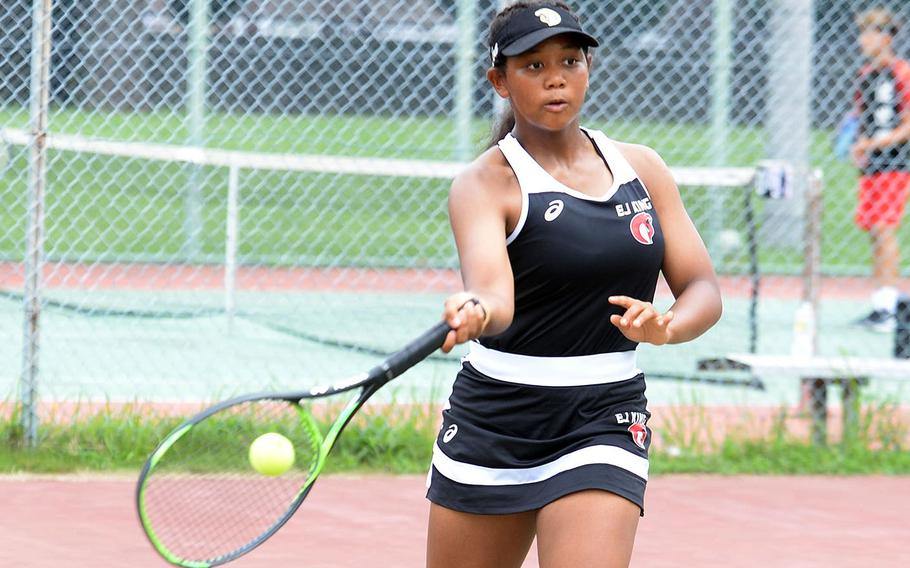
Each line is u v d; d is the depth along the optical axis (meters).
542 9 9.51
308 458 10.43
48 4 19.05
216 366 24.69
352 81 30.36
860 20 29.78
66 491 18.02
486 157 9.85
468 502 9.84
